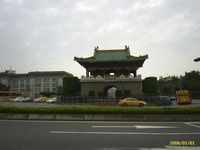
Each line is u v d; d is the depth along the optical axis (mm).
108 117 22266
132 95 58438
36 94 146625
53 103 60000
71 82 63250
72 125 18188
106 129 16062
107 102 52844
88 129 15984
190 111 22172
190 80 117000
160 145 11055
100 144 11234
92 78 63156
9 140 12031
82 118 22438
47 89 146125
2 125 18000
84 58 64875
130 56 64438
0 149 10141
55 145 10977
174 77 127625
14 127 16844
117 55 66750
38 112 23078
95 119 22328
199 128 16672
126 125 18359
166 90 124812
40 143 11383
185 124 19188
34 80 148375
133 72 67500
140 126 17734
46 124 18766
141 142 11711
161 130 15672
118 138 12766
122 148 10453
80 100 57844
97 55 67562
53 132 14609
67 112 22781
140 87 61625
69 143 11438
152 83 61906
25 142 11578
